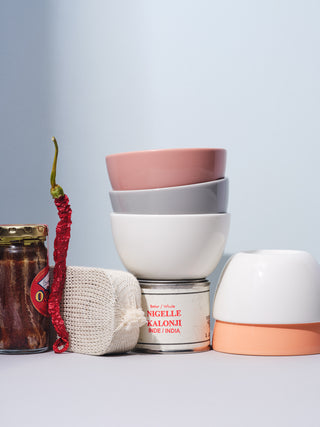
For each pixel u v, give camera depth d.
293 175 1.07
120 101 1.09
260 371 0.73
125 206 0.83
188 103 1.08
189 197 0.81
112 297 0.79
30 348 0.82
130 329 0.80
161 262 0.82
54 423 0.55
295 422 0.54
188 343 0.83
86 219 1.10
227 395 0.63
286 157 1.07
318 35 1.06
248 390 0.65
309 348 0.80
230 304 0.81
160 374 0.72
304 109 1.07
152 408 0.59
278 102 1.07
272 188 1.07
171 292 0.83
